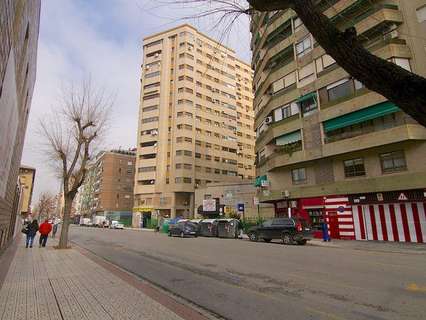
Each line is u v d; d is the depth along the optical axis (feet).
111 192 286.25
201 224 105.70
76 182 57.57
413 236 62.03
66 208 56.49
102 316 16.40
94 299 19.86
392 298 20.51
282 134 91.15
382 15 68.54
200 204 167.94
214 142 225.15
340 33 9.14
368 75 8.52
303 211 84.28
